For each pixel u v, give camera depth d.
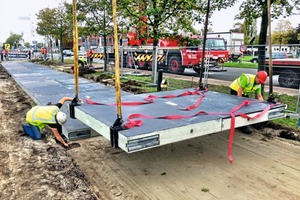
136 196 3.40
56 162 4.14
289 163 4.26
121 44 18.03
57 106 4.99
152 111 4.14
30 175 3.72
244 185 3.62
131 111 4.14
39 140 5.07
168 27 11.20
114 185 3.68
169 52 15.95
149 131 3.12
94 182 3.77
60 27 24.67
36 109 5.01
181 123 3.45
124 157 4.56
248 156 4.54
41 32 29.11
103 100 5.09
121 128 3.19
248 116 3.95
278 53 13.53
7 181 3.56
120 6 10.70
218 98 5.19
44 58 31.19
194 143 5.15
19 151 4.54
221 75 15.04
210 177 3.85
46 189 3.37
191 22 11.03
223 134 5.64
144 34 11.34
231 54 18.14
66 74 13.92
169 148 4.91
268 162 4.30
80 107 4.42
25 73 14.62
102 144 5.12
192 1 10.02
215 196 3.38
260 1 7.41
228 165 4.21
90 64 20.97
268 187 3.56
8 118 6.66
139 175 3.95
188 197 3.36
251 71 16.72
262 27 7.61
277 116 4.41
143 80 12.41
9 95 9.98
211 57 14.32
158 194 3.44
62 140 4.90
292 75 10.09
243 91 5.70
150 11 10.07
